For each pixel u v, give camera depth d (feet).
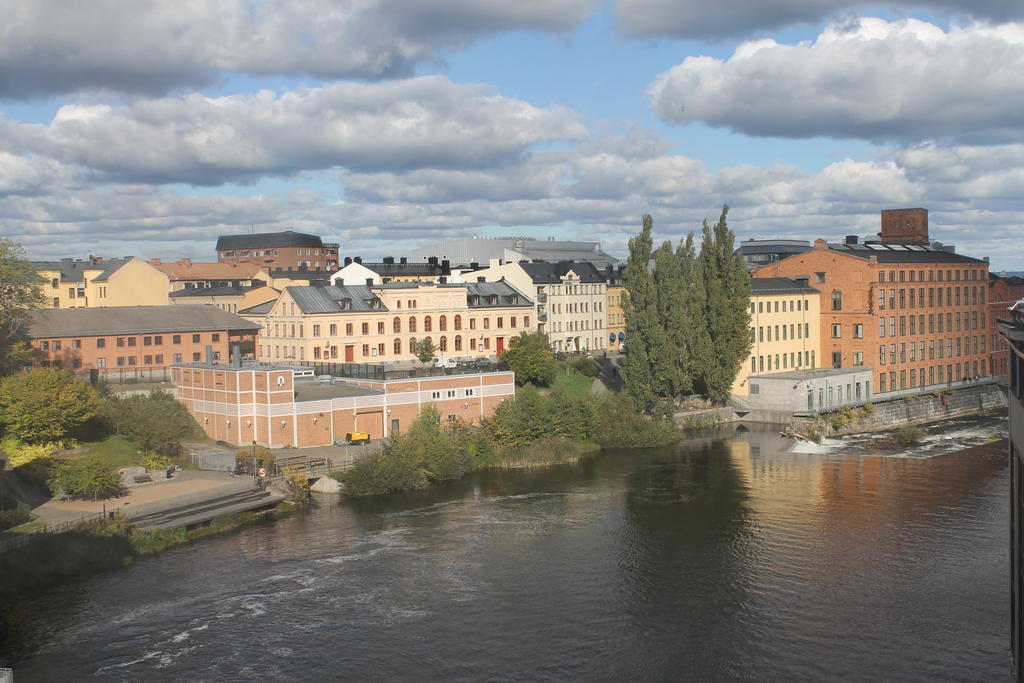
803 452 352.28
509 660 167.94
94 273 547.90
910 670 161.99
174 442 295.28
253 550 225.15
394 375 364.79
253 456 286.66
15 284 324.19
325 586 201.87
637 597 196.24
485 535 239.09
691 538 235.61
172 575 206.69
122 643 172.65
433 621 184.34
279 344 440.45
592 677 161.68
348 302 434.30
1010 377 129.08
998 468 317.01
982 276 518.37
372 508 265.95
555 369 406.41
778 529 242.78
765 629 179.63
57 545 208.33
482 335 480.23
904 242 552.41
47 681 158.10
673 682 159.84
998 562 214.48
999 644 171.01
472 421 357.41
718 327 406.62
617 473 313.73
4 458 255.50
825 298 472.03
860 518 252.21
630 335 391.45
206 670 163.22
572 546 229.86
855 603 191.31
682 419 400.67
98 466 244.22
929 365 485.56
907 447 364.99
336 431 321.93
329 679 160.86
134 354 388.57
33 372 269.85
